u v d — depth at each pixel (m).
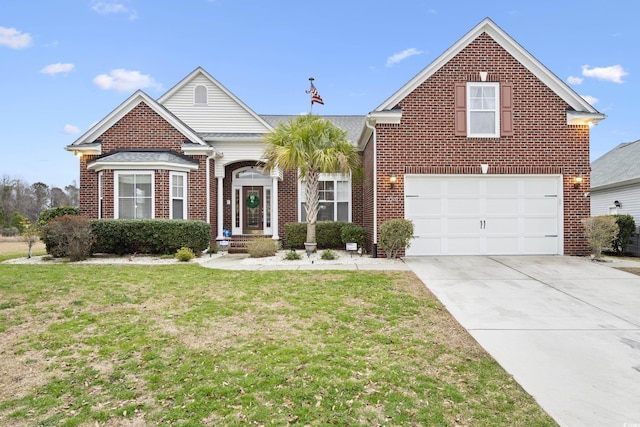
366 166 13.80
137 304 6.29
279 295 6.83
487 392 3.49
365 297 6.69
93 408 3.20
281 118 18.77
